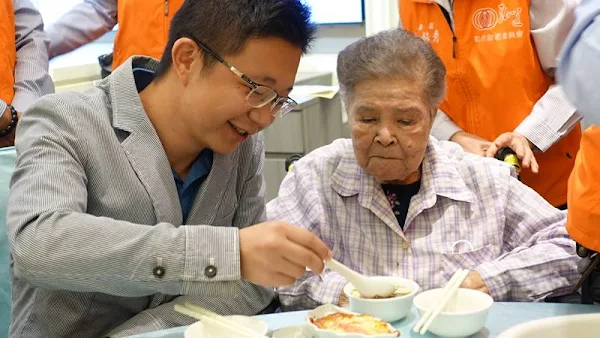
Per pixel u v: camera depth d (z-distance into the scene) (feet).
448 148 5.79
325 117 11.00
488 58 7.13
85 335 4.44
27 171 3.94
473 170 5.44
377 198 5.36
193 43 4.04
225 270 3.58
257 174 5.10
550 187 7.23
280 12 3.87
